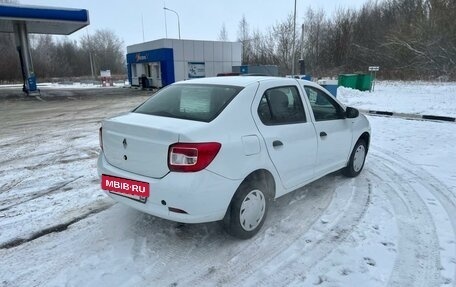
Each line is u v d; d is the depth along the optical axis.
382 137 8.41
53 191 4.91
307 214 4.08
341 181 5.20
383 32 39.75
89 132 9.66
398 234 3.61
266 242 3.48
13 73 58.62
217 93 3.63
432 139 8.09
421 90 21.41
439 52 29.88
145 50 30.31
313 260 3.17
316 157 4.30
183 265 3.11
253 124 3.48
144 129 3.14
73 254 3.28
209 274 2.98
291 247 3.39
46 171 5.88
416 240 3.50
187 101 3.64
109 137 3.49
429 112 12.24
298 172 4.05
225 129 3.21
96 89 31.41
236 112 3.38
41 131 9.90
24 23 22.86
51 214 4.14
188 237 3.57
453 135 8.47
